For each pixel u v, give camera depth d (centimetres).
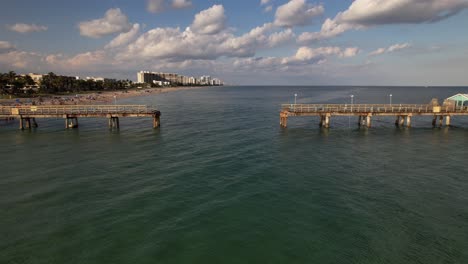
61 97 10194
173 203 1590
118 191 1753
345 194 1725
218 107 8162
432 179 1986
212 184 1875
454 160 2462
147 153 2689
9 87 10269
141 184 1869
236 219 1417
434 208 1540
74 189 1783
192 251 1165
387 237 1266
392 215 1462
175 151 2767
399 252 1160
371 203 1602
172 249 1177
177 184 1870
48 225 1353
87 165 2294
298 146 2997
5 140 3306
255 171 2142
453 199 1653
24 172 2108
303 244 1214
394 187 1838
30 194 1703
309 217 1441
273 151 2773
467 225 1366
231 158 2505
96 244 1207
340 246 1201
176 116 5891
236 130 4034
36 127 4300
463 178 2003
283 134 3706
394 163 2373
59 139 3378
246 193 1731
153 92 18188
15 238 1250
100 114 3969
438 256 1137
